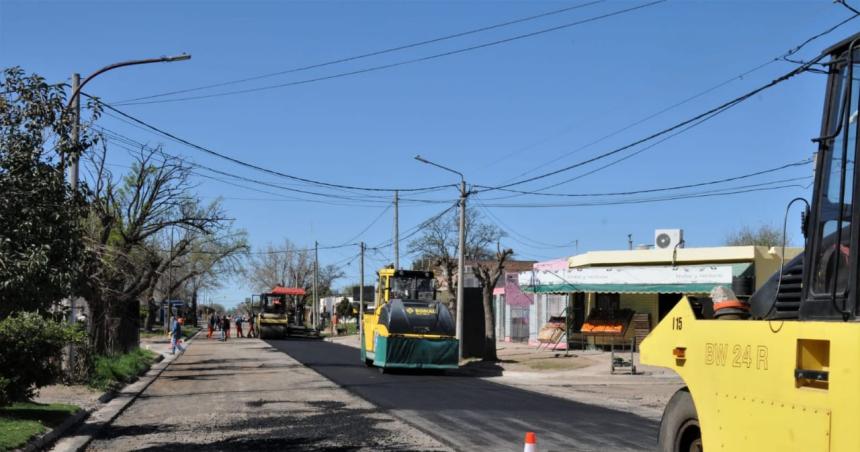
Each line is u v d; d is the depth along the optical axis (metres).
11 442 10.09
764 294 6.61
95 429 12.83
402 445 11.31
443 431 12.65
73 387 17.84
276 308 63.00
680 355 6.86
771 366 5.46
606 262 33.69
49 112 10.35
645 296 32.81
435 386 21.17
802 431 5.06
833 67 5.46
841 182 5.17
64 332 12.96
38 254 9.38
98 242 20.48
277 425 13.43
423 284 28.06
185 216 31.47
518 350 35.09
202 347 44.81
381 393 19.06
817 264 5.38
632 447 11.24
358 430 12.80
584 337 34.00
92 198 17.00
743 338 5.85
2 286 9.13
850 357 4.66
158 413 15.24
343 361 32.00
